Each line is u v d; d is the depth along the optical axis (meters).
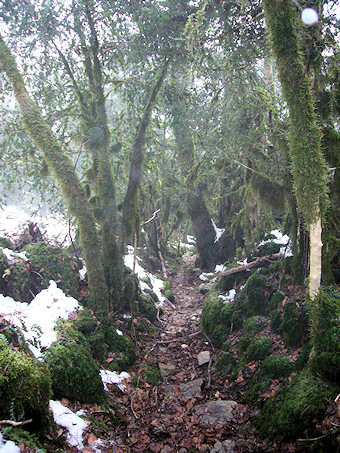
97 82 5.83
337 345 2.88
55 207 6.59
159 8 5.39
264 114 5.83
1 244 5.49
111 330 4.90
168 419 3.64
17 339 3.20
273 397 3.34
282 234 6.22
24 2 5.11
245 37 5.29
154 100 6.12
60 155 4.94
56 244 5.83
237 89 6.24
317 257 2.98
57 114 5.92
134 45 5.73
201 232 9.29
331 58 4.02
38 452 2.15
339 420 2.59
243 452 3.01
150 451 3.15
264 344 4.22
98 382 3.73
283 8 2.84
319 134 2.83
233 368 4.42
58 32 5.49
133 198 6.08
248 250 6.95
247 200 6.58
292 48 2.82
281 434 2.95
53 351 3.50
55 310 4.30
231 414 3.58
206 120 7.62
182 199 9.35
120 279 5.75
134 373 4.54
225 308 5.50
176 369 4.89
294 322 4.00
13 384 2.41
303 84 2.81
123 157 6.89
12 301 4.13
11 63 4.79
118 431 3.36
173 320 6.74
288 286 4.70
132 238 6.34
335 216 3.95
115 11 5.39
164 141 9.76
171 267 10.75
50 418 2.78
